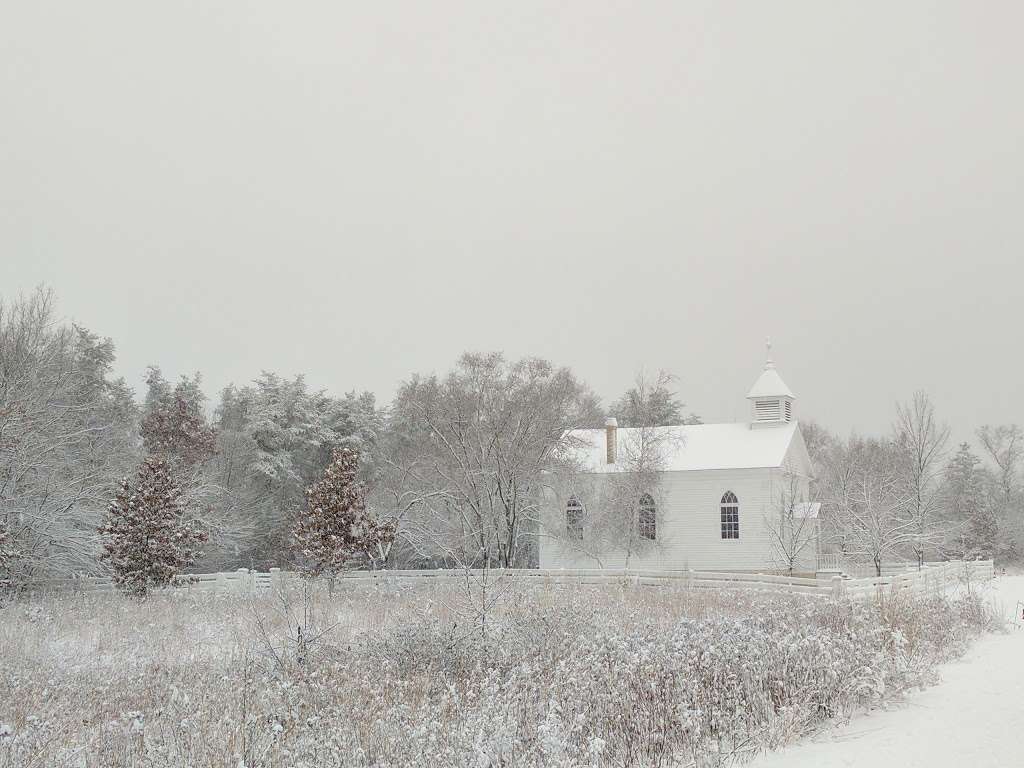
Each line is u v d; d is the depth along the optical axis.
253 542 57.88
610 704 11.15
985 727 10.19
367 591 33.69
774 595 30.22
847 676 12.00
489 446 48.75
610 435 53.47
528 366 51.03
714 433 53.97
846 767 9.16
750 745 10.32
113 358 57.28
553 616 18.80
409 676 15.25
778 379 54.22
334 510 34.25
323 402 69.50
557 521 51.81
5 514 33.06
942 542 53.50
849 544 49.00
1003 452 78.62
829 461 73.50
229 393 79.81
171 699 12.69
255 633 21.03
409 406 53.19
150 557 31.97
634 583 37.00
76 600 29.38
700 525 50.47
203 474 51.81
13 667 17.56
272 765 9.64
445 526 52.50
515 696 11.89
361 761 9.63
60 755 10.45
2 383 35.00
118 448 45.72
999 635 19.42
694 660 12.65
